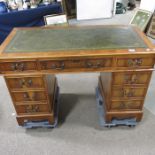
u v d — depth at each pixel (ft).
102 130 5.24
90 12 13.38
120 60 3.95
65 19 9.79
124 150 4.71
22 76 4.17
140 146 4.79
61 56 3.77
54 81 5.98
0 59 3.79
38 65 3.96
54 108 5.46
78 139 5.02
